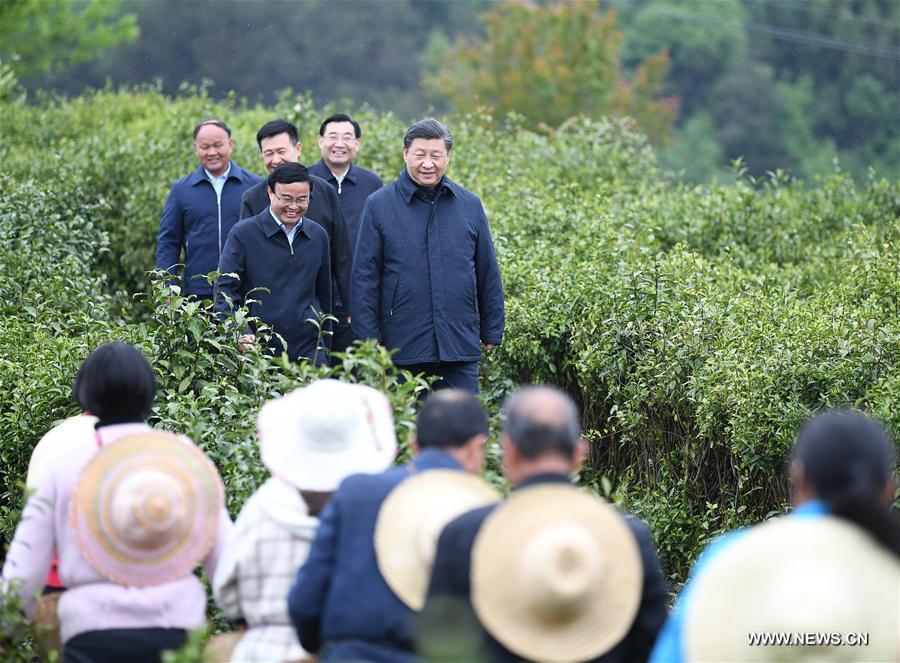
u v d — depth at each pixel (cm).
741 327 1209
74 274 1595
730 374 1112
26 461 1111
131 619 738
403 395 936
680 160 7500
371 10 7575
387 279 1308
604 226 1669
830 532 571
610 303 1325
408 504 696
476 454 722
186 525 749
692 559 1153
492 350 1448
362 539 698
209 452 1005
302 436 746
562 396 661
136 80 7175
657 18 7762
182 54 7294
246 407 1066
